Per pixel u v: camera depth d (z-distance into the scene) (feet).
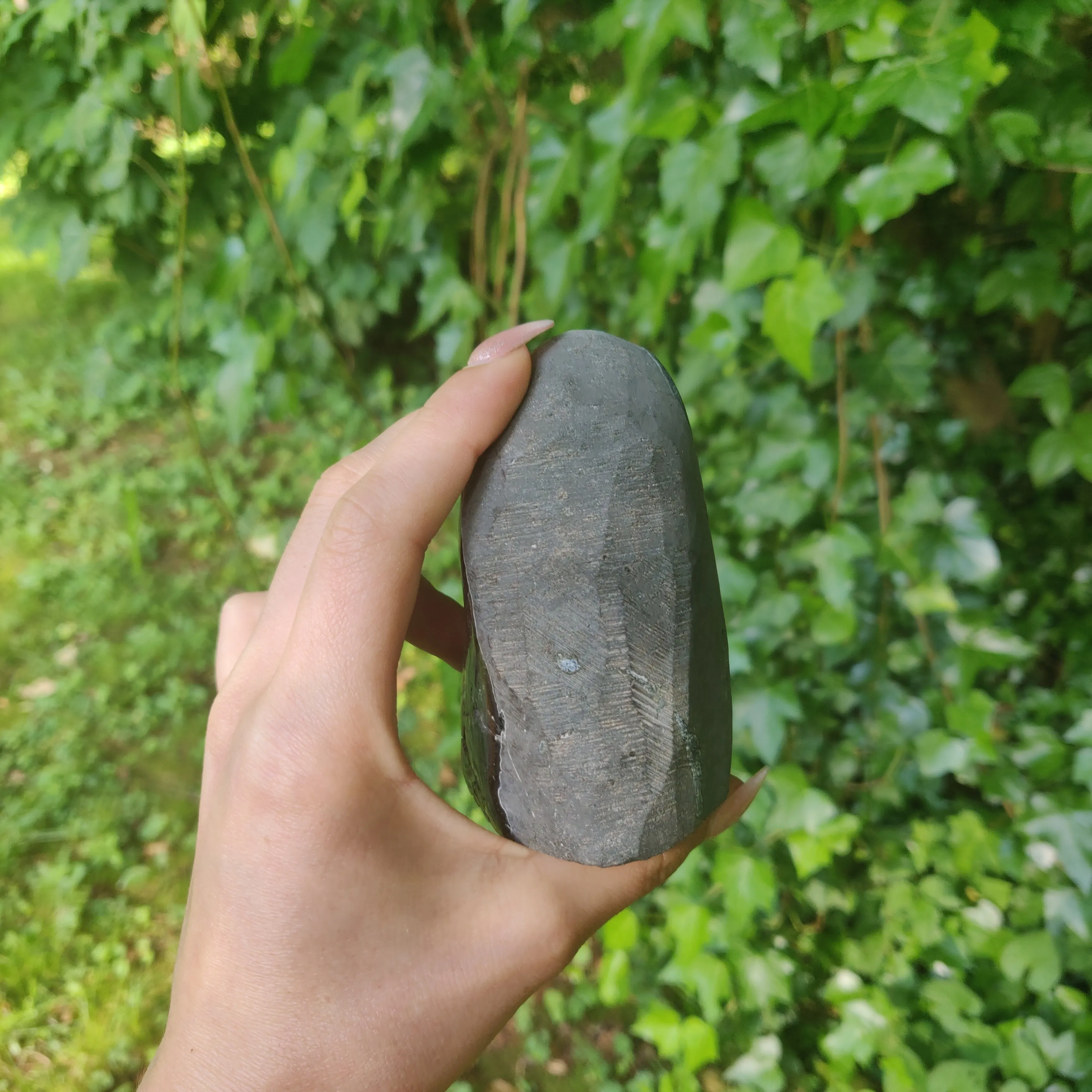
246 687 0.78
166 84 1.50
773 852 1.28
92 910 1.57
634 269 1.39
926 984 1.16
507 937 0.74
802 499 1.19
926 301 1.20
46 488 2.57
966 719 1.18
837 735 1.44
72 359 3.13
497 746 0.79
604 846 0.77
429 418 0.74
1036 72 0.94
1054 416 1.05
